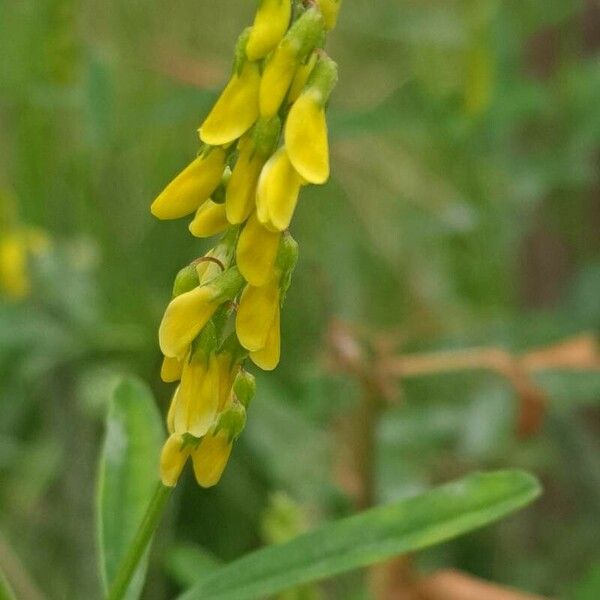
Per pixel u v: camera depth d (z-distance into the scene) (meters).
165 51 0.31
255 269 0.13
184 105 0.27
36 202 0.29
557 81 0.29
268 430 0.28
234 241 0.13
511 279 0.33
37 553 0.29
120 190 0.33
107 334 0.28
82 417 0.28
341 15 0.32
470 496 0.15
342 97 0.40
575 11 0.29
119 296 0.30
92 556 0.27
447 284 0.35
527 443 0.30
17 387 0.30
